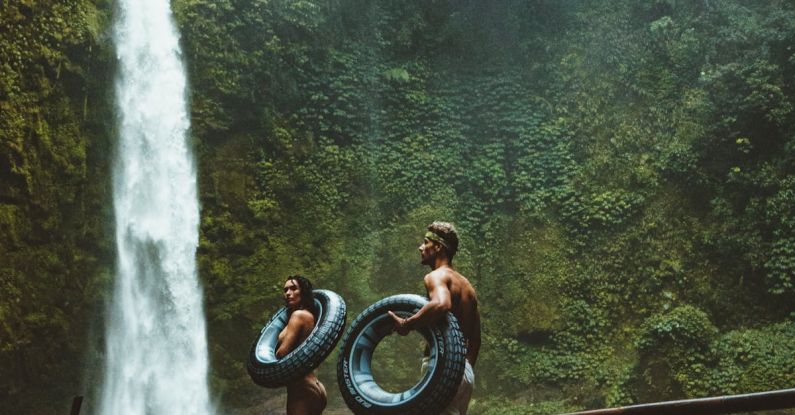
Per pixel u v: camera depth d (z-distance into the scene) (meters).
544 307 21.72
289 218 22.20
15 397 17.05
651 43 23.94
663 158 22.23
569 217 22.72
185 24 21.47
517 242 22.81
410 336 20.91
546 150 23.67
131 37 20.22
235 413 19.61
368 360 4.08
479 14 25.38
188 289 20.44
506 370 21.14
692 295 20.69
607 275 21.80
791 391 2.94
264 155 22.41
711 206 21.41
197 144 21.39
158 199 20.34
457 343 3.84
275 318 5.11
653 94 23.31
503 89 24.50
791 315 19.41
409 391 3.82
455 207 23.33
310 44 23.61
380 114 24.17
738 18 23.17
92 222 19.00
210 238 21.16
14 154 17.39
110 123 19.61
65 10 18.78
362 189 23.14
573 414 4.07
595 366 20.62
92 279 18.78
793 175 20.16
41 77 18.17
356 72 24.17
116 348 18.89
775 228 20.08
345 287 21.66
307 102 23.42
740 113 21.19
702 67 22.59
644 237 21.80
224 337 20.42
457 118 24.44
